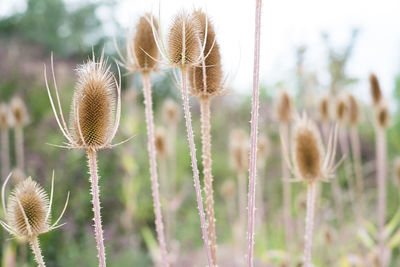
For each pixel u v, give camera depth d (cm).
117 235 837
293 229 743
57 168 896
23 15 2127
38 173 875
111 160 982
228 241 870
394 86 1386
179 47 231
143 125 1110
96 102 222
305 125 307
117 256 766
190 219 970
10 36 1944
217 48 265
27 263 663
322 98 610
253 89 221
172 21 246
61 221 796
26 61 1445
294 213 800
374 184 966
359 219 580
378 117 514
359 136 1114
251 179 224
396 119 1230
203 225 224
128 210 835
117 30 1980
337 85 856
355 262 575
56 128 1042
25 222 221
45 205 237
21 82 1271
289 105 545
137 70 294
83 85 226
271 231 778
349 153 1084
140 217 916
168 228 609
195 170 226
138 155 996
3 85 1239
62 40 2116
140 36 293
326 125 606
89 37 2194
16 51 1484
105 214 895
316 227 689
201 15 265
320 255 627
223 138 1362
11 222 227
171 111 701
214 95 264
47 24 2148
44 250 719
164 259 277
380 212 512
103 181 941
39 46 1847
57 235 768
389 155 1067
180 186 1035
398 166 612
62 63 1536
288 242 556
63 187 866
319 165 291
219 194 1122
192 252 856
